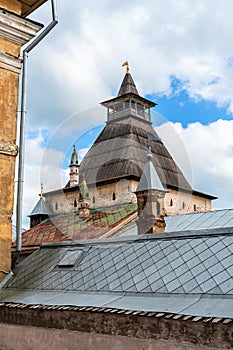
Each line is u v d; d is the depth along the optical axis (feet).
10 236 33.65
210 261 24.64
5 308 27.58
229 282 22.07
